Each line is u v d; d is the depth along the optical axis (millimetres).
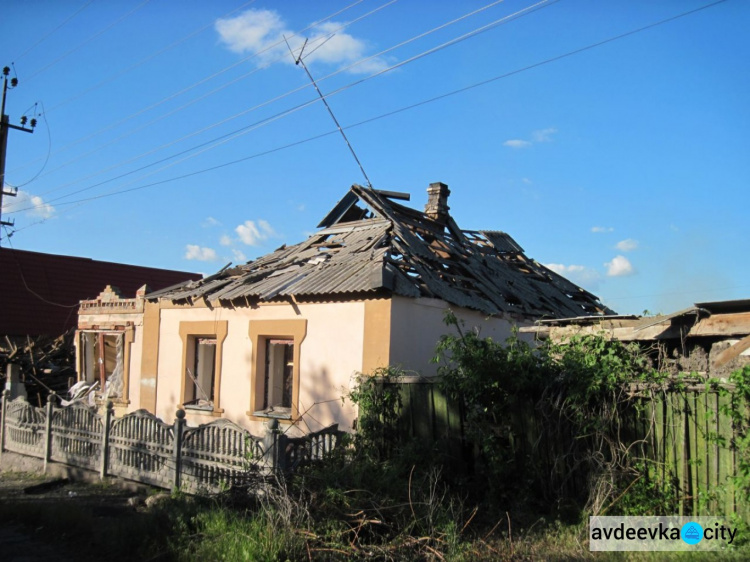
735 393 6297
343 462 7930
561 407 7496
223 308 13219
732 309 8617
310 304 11539
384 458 8742
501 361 7887
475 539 6719
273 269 13602
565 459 7547
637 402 7098
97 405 16562
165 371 14328
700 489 6559
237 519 6926
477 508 7434
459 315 12039
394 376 9086
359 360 10672
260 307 12469
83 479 11141
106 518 8211
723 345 8680
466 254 15422
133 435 10391
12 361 18719
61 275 27484
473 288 13578
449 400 8492
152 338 14773
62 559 6695
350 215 15438
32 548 7062
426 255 13086
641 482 6930
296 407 11438
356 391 9570
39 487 10875
